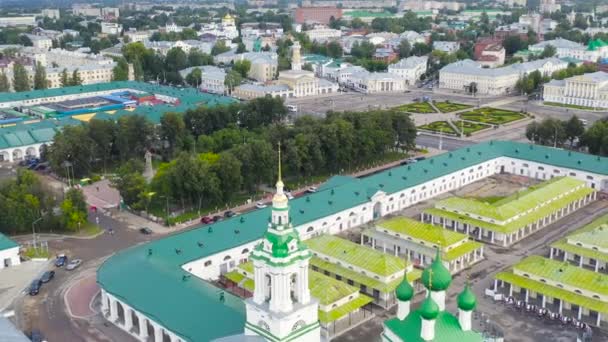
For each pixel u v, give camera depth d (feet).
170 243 512.63
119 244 606.96
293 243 328.70
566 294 466.29
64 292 509.35
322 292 448.65
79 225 639.35
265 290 337.93
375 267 496.23
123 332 445.78
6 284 523.70
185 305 412.36
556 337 435.53
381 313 474.49
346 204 641.40
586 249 550.77
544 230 638.53
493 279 526.57
